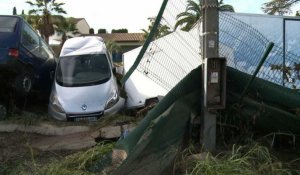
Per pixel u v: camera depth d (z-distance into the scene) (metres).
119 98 11.37
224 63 6.45
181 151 6.25
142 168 5.82
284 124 6.68
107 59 12.43
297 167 6.17
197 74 6.62
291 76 7.07
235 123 6.84
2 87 10.62
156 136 6.07
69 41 13.38
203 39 6.57
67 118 10.73
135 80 12.09
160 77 7.24
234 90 6.79
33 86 11.67
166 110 6.32
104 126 9.55
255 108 6.73
